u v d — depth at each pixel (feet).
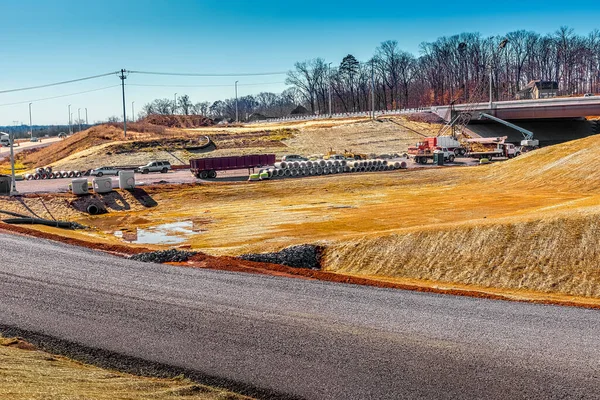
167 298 67.87
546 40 581.12
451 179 214.69
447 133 357.61
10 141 175.01
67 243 99.35
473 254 98.53
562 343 54.80
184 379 47.57
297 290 72.74
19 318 60.54
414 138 351.87
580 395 44.80
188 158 293.84
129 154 290.15
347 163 242.78
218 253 106.63
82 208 170.71
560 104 334.03
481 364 50.03
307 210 159.02
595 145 199.11
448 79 570.87
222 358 51.47
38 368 44.73
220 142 327.47
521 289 90.12
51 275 76.59
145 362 50.72
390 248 103.24
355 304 67.00
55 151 340.59
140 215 165.48
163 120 499.92
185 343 54.70
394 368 49.39
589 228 97.96
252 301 67.31
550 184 182.50
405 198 177.37
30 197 172.35
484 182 205.05
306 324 59.57
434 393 45.24
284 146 332.80
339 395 45.03
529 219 103.96
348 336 56.29
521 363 50.21
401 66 567.18
